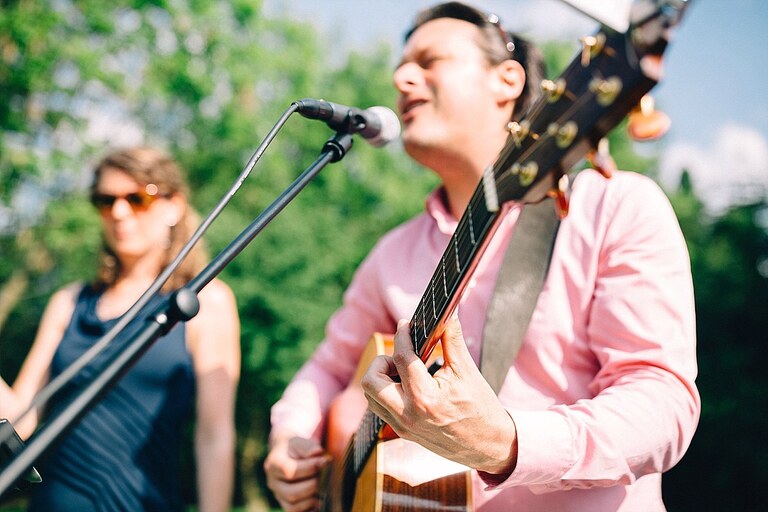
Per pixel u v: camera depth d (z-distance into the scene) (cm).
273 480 206
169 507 225
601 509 142
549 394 151
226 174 1675
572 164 92
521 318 154
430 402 114
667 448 129
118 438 218
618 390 133
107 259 254
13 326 1667
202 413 240
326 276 1697
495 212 102
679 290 142
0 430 113
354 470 172
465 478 150
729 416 1301
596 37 89
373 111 157
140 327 114
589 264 151
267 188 1691
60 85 1253
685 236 1570
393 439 157
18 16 1175
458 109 174
